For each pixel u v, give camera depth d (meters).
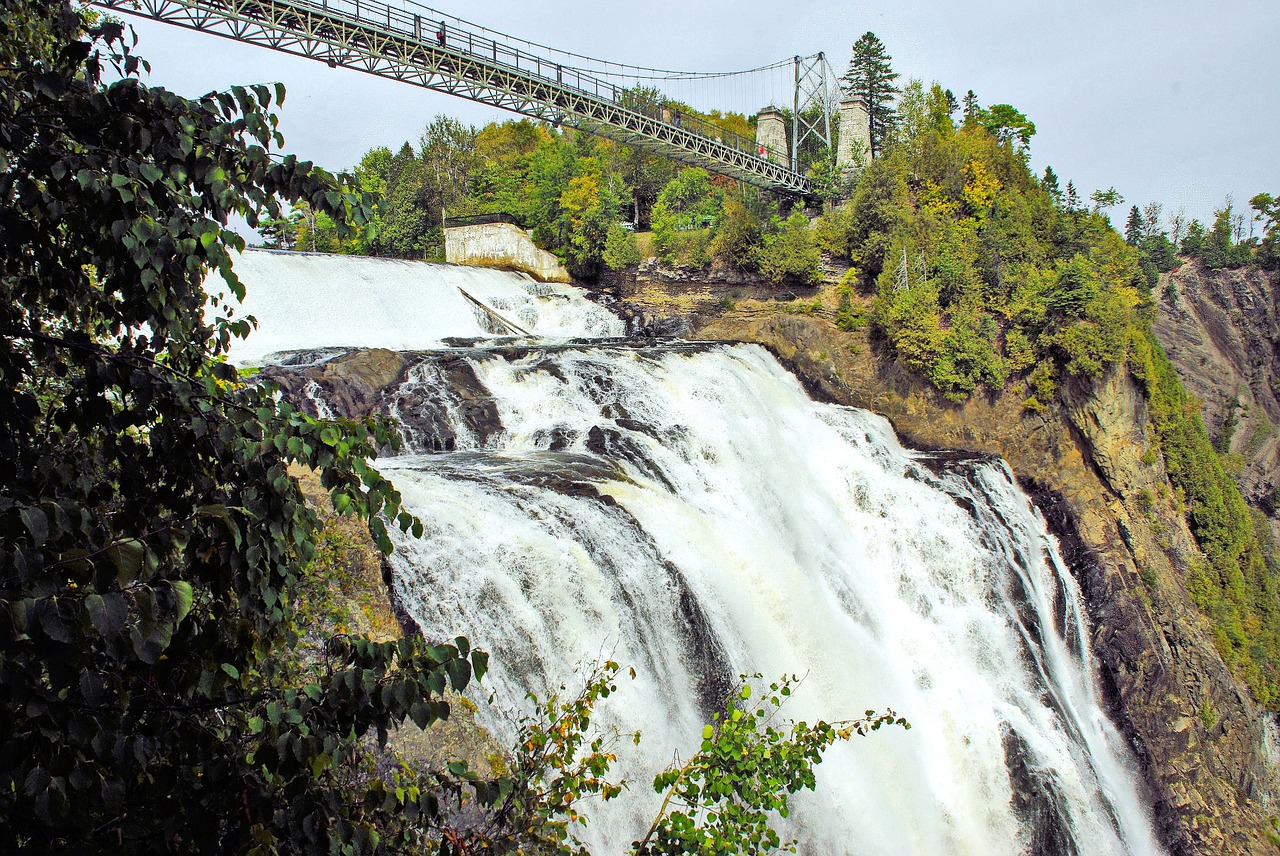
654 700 19.89
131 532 7.02
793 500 33.44
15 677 5.03
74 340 7.11
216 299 8.04
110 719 5.58
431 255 75.56
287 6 36.12
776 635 24.11
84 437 7.10
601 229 54.50
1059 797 28.47
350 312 40.28
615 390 32.50
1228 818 40.56
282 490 6.97
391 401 28.64
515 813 8.93
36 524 5.02
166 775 6.36
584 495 22.91
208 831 6.28
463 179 82.50
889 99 91.75
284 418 7.19
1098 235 64.56
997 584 35.31
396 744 14.09
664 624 21.38
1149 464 48.62
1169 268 127.56
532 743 9.66
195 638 6.68
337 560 16.45
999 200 54.56
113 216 6.42
